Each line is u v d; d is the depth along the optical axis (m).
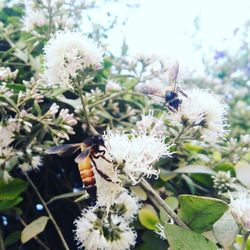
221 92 0.22
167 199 0.11
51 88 0.11
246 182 0.12
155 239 0.10
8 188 0.11
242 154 0.14
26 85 0.11
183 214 0.08
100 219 0.10
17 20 0.15
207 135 0.11
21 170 0.12
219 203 0.08
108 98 0.13
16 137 0.11
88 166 0.09
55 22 0.13
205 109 0.11
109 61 0.16
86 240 0.10
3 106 0.11
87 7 0.16
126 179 0.09
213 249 0.08
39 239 0.12
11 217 0.12
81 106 0.12
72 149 0.09
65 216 0.12
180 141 0.12
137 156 0.09
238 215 0.08
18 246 0.12
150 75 0.13
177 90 0.11
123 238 0.10
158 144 0.09
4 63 0.13
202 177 0.13
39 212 0.12
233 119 0.21
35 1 0.13
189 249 0.08
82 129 0.13
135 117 0.15
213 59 0.24
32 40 0.13
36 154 0.12
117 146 0.09
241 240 0.09
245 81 0.25
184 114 0.11
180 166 0.13
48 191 0.13
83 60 0.11
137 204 0.11
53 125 0.11
